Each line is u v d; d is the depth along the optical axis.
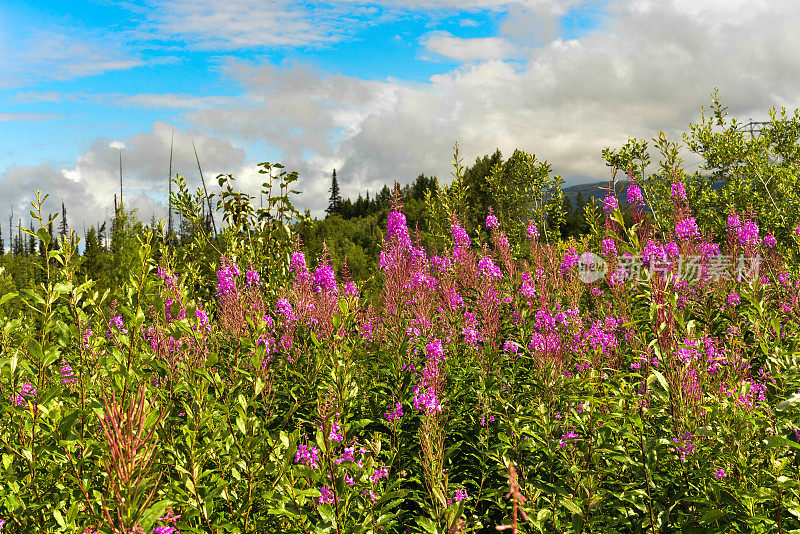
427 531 2.77
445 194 9.71
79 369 3.43
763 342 3.99
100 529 2.06
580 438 3.25
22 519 2.74
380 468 3.32
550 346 4.18
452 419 4.28
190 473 2.70
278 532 2.75
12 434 3.20
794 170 9.84
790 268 7.84
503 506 3.14
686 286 5.64
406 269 6.60
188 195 7.88
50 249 3.43
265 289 7.21
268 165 7.86
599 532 2.85
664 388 3.34
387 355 4.94
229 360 4.40
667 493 3.13
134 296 3.13
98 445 2.66
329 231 48.66
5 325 3.68
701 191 10.61
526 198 10.70
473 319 5.65
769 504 2.87
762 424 2.99
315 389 3.97
